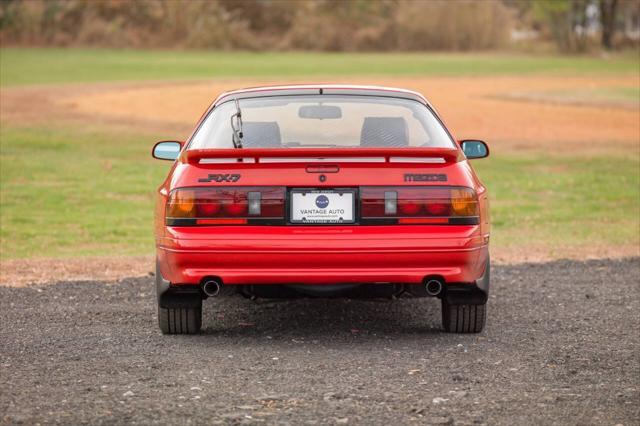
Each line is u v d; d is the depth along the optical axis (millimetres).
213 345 7629
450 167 7305
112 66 62625
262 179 7164
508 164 26312
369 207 7160
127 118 36375
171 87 47781
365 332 8180
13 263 12672
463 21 93875
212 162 7258
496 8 95125
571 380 6477
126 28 87500
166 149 9227
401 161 7238
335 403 5883
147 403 5867
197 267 7188
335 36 92312
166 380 6461
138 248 15484
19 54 73688
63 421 5480
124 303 9680
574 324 8539
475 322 7973
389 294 7547
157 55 76938
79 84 49406
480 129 32500
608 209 20078
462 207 7203
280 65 65688
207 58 74250
